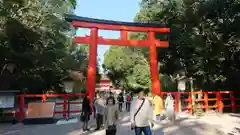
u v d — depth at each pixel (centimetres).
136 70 3894
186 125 1165
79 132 1044
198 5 1984
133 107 630
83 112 1089
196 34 2059
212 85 2172
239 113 1616
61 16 2712
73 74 3988
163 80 3036
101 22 1755
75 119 1417
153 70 1819
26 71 2352
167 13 2253
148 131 622
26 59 2084
